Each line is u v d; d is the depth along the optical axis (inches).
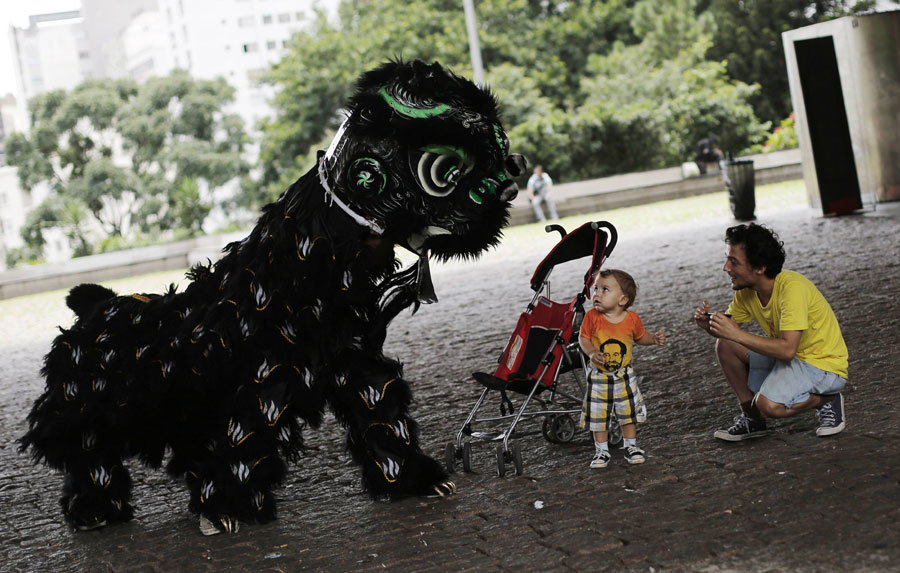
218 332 206.4
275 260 205.2
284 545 198.4
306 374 207.5
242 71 4475.9
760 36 1763.0
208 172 1894.7
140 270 1136.8
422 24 1822.1
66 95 1972.2
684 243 659.4
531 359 229.0
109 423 219.0
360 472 233.5
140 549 208.2
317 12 1961.1
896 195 618.5
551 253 227.6
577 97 1774.1
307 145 1836.9
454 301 546.3
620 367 217.5
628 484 205.9
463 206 195.3
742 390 224.8
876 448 202.5
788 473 196.4
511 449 225.0
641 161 1423.5
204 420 218.1
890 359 274.4
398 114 191.9
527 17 1888.5
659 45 1740.9
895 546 156.8
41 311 856.9
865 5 1792.6
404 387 217.5
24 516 245.0
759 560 159.3
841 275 424.2
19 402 414.3
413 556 182.9
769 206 832.3
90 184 1889.8
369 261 205.5
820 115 636.1
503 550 179.3
